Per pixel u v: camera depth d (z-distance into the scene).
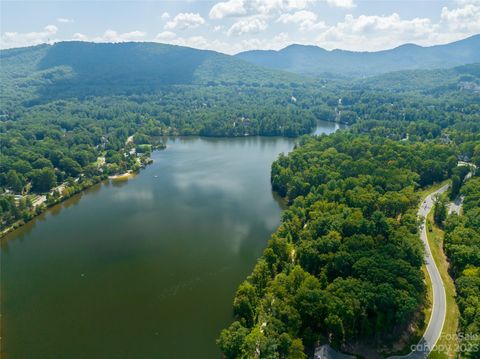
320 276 166.25
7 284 195.12
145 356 146.25
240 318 159.62
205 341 152.62
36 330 162.25
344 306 139.25
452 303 157.38
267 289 165.25
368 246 176.00
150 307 174.00
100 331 160.25
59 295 185.12
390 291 140.62
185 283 191.25
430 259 188.25
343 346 139.50
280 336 132.75
